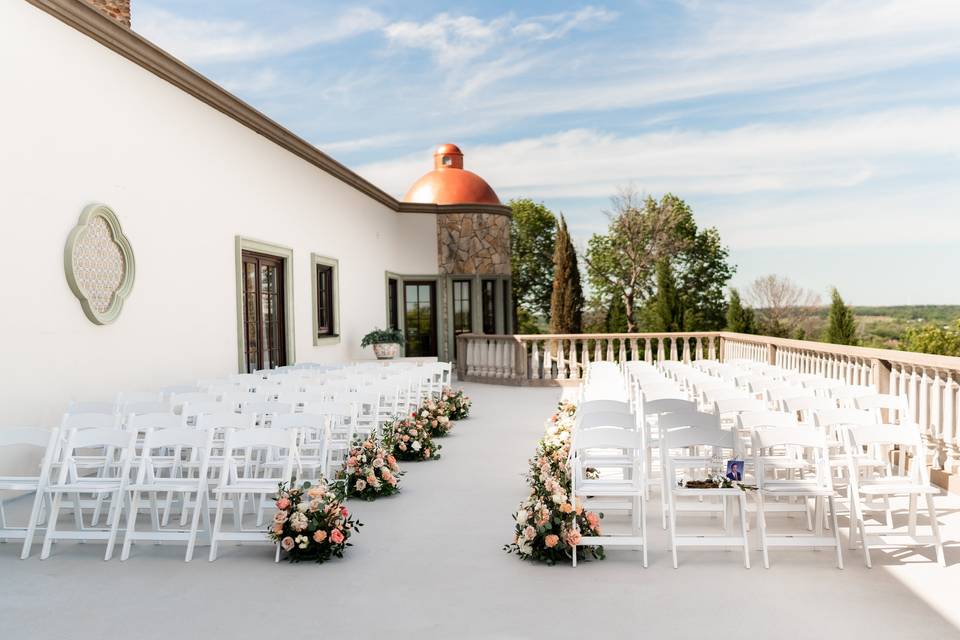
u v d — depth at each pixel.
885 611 4.20
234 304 11.49
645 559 5.02
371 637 3.96
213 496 6.90
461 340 19.16
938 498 6.65
